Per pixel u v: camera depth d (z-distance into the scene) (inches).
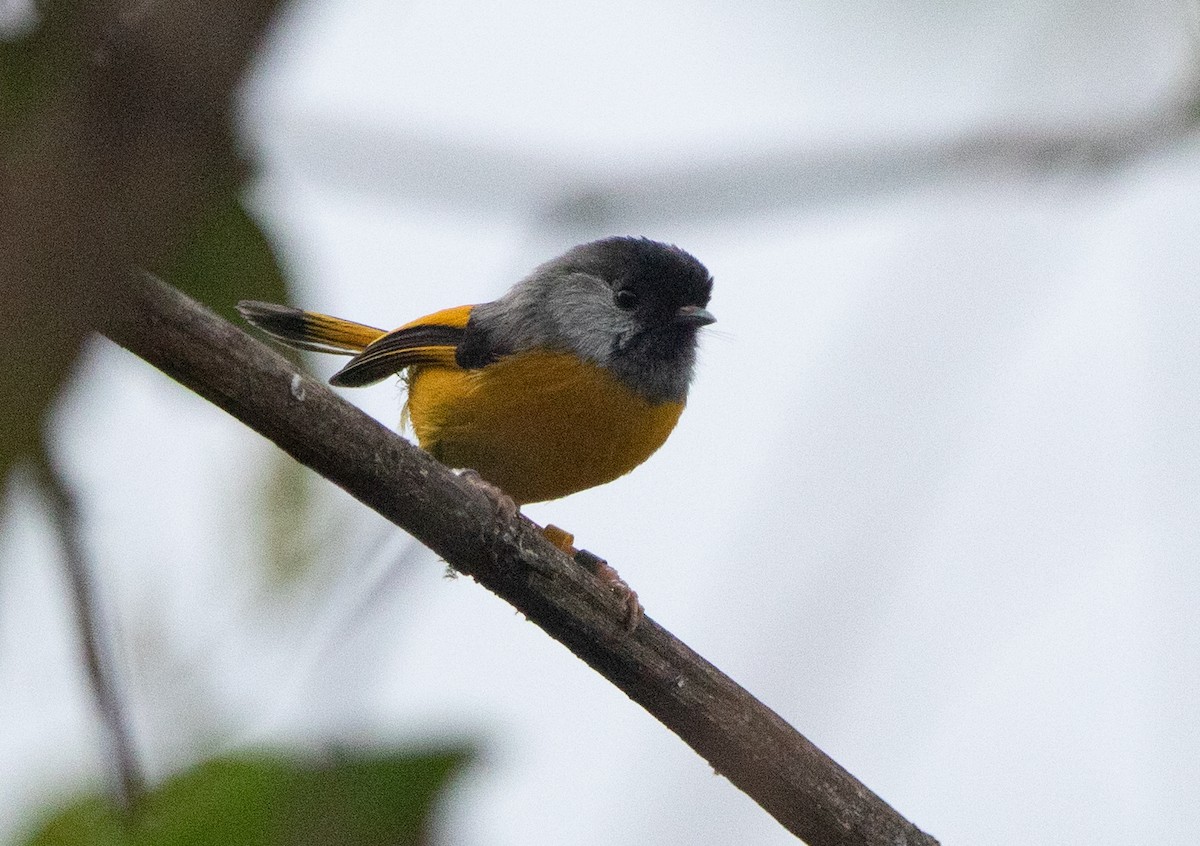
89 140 133.3
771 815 348.5
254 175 249.9
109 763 222.5
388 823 223.8
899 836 349.1
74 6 154.6
